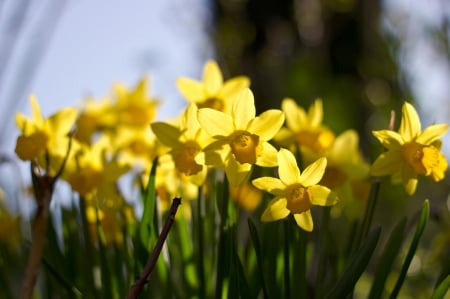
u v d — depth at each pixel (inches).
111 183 37.3
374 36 102.6
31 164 34.5
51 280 37.0
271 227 35.3
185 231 37.2
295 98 97.5
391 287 49.5
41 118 37.1
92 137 43.3
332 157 38.6
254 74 103.7
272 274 35.0
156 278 37.5
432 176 35.3
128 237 38.5
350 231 38.7
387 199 57.7
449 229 41.6
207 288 37.1
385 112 84.0
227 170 33.6
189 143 34.7
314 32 108.8
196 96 37.8
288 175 33.3
